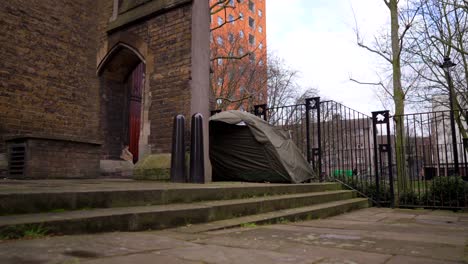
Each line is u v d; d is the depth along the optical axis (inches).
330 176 382.0
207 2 326.3
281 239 130.6
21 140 283.3
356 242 128.7
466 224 207.0
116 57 374.0
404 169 373.7
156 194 157.9
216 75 849.5
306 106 389.1
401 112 453.1
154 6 329.4
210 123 359.3
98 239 108.3
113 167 374.6
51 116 339.6
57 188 150.7
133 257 89.1
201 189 180.4
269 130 354.0
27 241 97.8
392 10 474.9
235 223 160.9
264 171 339.0
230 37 921.5
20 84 317.1
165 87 313.3
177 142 256.5
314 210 224.5
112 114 388.8
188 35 306.2
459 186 315.9
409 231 167.6
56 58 348.8
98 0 394.0
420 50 567.2
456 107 616.1
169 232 133.8
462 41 584.4
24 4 326.3
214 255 96.8
